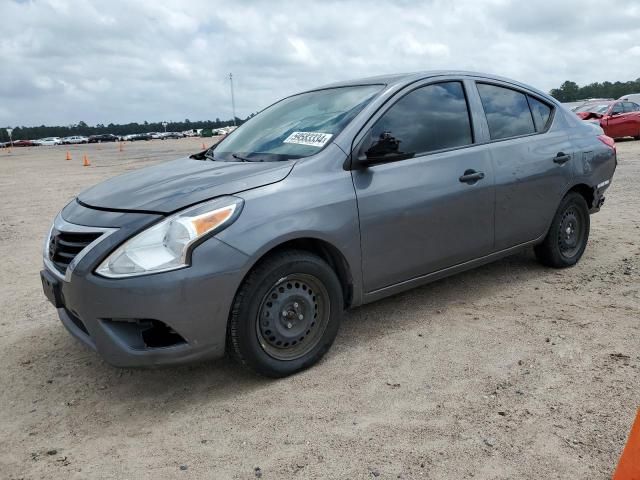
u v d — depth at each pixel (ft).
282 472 8.12
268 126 13.70
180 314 9.38
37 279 18.71
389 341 12.25
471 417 9.20
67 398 10.64
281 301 10.45
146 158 89.25
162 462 8.53
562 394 9.73
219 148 13.99
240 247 9.70
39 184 50.96
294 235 10.30
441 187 12.60
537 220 15.21
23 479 8.30
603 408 9.23
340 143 11.48
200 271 9.40
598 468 7.80
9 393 10.93
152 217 9.66
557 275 16.17
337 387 10.42
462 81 14.07
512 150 14.37
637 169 38.81
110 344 9.56
